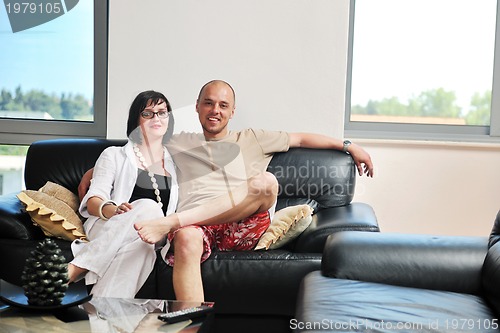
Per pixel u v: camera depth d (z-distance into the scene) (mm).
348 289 2133
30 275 2039
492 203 3906
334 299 2027
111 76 3791
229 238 2844
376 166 3926
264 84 3740
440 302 2045
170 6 3738
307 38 3707
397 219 3949
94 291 2646
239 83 3750
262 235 2865
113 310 2080
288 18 3707
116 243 2695
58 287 2059
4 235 2885
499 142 3928
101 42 3951
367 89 4086
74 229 2877
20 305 2039
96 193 2955
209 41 3744
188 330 1917
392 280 2275
